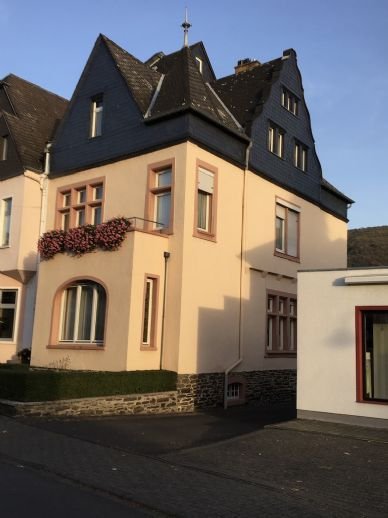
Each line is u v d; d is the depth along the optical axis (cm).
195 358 1588
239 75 2206
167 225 1634
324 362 1251
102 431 1115
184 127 1609
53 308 1667
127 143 1745
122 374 1402
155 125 1680
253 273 1853
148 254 1534
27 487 694
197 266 1612
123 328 1473
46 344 1662
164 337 1565
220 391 1670
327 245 2331
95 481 739
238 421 1377
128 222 1527
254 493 716
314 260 2220
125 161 1750
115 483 734
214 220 1686
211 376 1641
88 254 1605
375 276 1198
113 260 1535
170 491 710
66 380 1291
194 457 911
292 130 2142
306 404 1260
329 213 2377
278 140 2058
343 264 2447
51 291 1688
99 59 1898
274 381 1914
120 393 1391
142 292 1508
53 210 1942
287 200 2070
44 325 1683
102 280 1552
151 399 1449
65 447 945
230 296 1736
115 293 1511
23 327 1956
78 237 1612
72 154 1916
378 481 780
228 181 1762
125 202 1725
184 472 812
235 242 1773
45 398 1256
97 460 862
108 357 1493
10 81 2295
